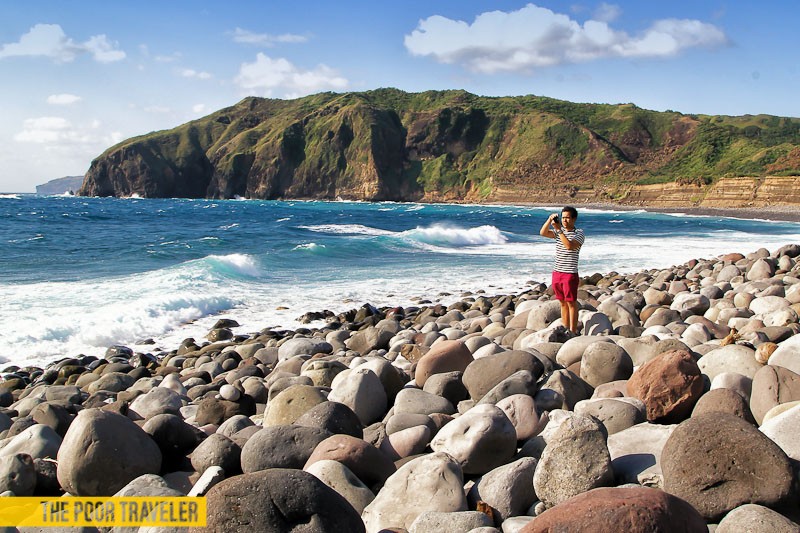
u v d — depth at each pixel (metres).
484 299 13.12
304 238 29.20
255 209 80.88
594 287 14.48
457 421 4.02
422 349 7.67
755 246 28.92
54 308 12.22
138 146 180.38
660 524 2.47
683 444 3.19
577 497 2.72
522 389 4.77
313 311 13.14
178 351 10.21
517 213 87.00
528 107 185.50
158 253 21.72
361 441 3.89
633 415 4.15
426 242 27.94
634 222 58.91
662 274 15.27
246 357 9.40
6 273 16.64
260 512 2.81
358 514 3.13
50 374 8.84
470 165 166.38
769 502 2.95
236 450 4.12
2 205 70.31
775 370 4.03
